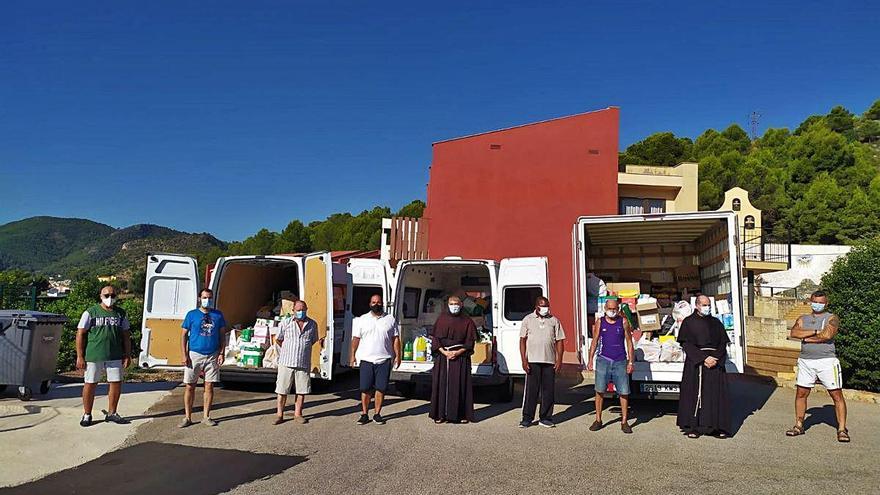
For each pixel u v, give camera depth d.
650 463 6.42
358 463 6.28
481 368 9.67
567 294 17.16
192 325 7.92
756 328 16.95
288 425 8.04
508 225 17.84
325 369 9.98
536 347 8.30
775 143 78.12
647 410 9.49
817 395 11.16
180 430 7.61
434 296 12.09
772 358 13.53
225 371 10.30
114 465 6.11
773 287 31.84
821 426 8.40
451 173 18.42
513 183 18.05
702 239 11.44
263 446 6.92
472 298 11.58
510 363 9.66
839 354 10.89
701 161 62.91
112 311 7.89
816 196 57.72
